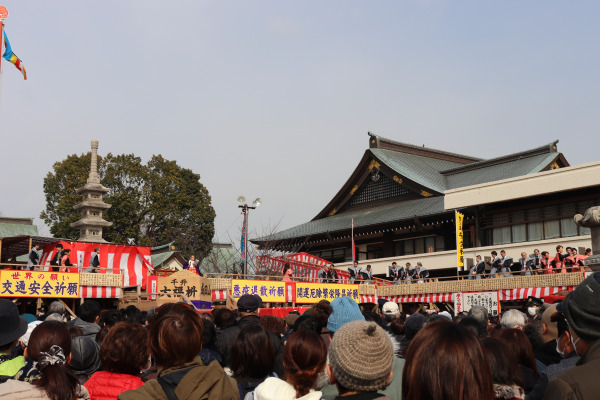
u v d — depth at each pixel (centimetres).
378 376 313
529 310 1120
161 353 395
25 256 3812
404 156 4841
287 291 2406
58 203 5247
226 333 618
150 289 1934
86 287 2045
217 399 380
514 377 379
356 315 554
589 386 254
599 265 1001
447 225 3884
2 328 457
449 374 259
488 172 4381
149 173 5484
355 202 4850
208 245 5588
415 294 2916
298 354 390
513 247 3325
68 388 371
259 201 3278
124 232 5303
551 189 3186
